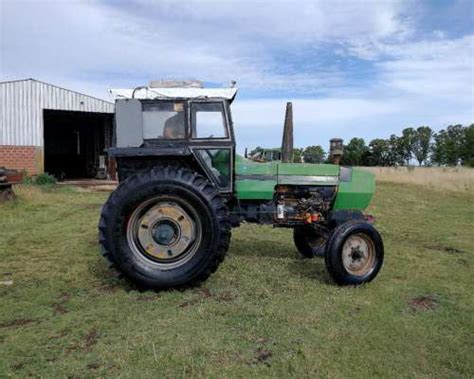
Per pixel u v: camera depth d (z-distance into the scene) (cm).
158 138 450
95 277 465
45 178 1712
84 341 313
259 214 493
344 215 494
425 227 852
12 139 1789
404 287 446
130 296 406
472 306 394
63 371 272
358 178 508
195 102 450
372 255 456
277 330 332
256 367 279
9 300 395
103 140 2216
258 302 392
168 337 318
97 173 2234
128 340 313
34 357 289
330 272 439
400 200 1324
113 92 454
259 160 538
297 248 568
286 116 554
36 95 1819
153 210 423
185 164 465
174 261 424
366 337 322
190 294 412
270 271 491
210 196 421
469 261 569
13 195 1020
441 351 305
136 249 421
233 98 460
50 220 838
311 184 495
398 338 323
